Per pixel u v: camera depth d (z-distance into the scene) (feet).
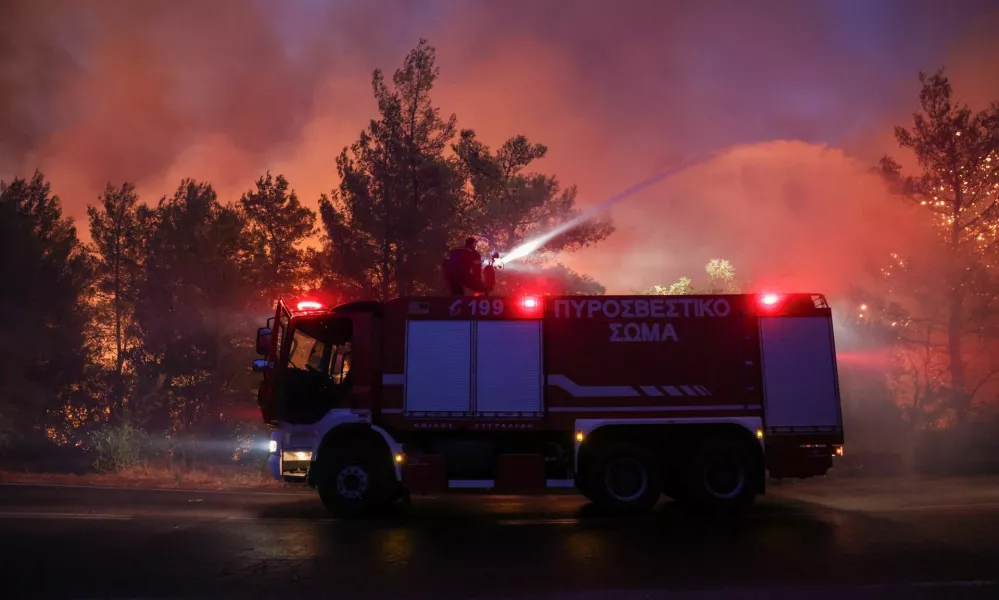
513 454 33.47
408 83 57.41
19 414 58.08
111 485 42.55
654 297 34.47
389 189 55.83
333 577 21.58
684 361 33.96
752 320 34.32
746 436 33.78
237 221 67.26
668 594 19.66
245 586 20.57
